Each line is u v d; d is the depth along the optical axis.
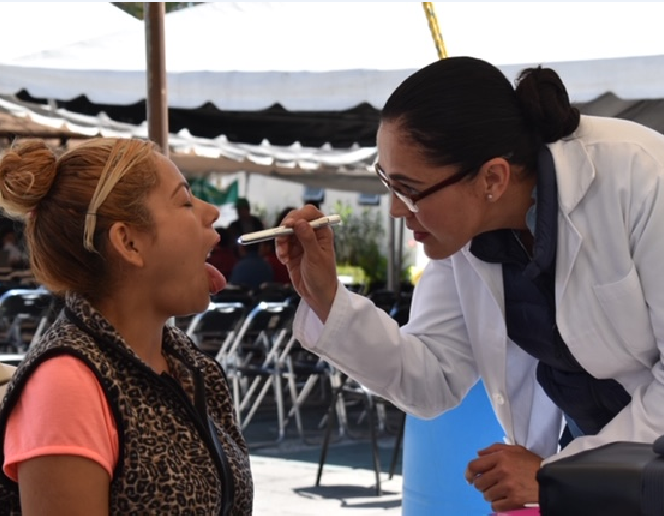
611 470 0.92
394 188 1.79
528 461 1.78
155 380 1.45
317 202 15.90
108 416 1.40
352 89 6.05
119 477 1.39
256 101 6.20
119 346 1.44
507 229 1.93
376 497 5.64
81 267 1.50
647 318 1.80
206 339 8.99
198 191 15.46
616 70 5.25
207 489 1.45
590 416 1.97
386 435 7.80
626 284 1.78
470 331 2.09
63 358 1.40
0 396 1.77
